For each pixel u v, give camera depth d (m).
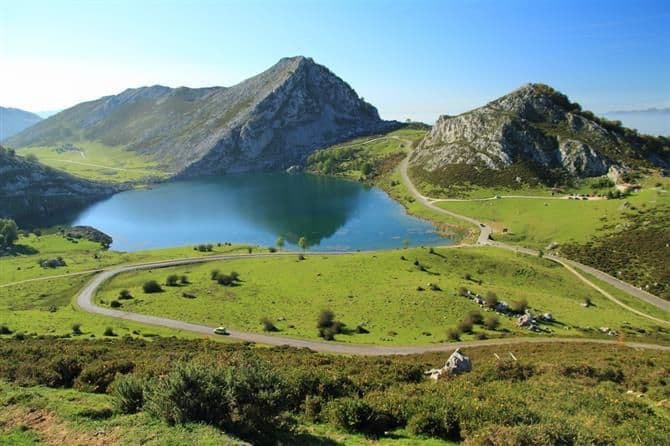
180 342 64.06
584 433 20.61
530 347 63.78
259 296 99.56
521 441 19.05
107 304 96.62
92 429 19.36
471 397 26.62
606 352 56.34
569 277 119.69
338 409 23.16
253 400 20.05
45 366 30.53
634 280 115.44
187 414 19.44
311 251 156.12
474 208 192.62
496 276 117.56
